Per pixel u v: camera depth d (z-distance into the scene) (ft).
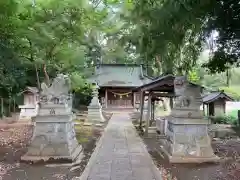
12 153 28.91
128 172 21.90
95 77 107.45
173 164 24.40
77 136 41.11
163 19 23.95
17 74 50.47
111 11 53.93
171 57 36.01
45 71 53.31
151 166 23.66
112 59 125.39
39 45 45.14
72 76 68.39
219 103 54.13
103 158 26.63
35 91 64.54
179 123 25.35
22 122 58.34
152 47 30.53
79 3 40.09
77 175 21.57
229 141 36.06
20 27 38.75
